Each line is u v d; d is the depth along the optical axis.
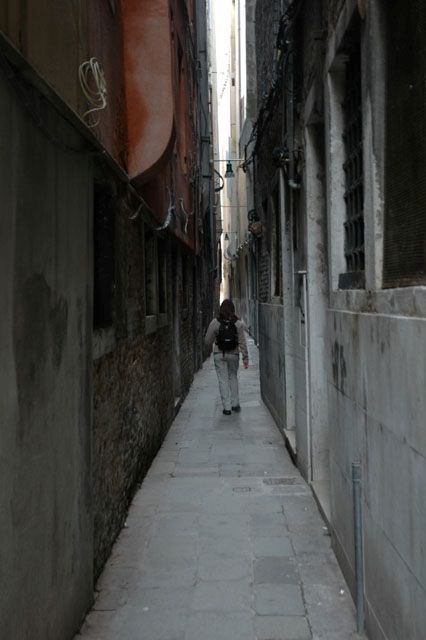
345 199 4.42
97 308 5.07
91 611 3.90
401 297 2.75
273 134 9.14
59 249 3.35
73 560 3.58
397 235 2.97
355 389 3.67
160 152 5.94
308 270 6.14
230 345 10.70
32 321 2.89
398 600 2.79
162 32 5.93
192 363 15.38
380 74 3.21
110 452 4.91
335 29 4.19
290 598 4.02
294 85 6.70
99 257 5.10
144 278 7.02
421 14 2.60
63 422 3.41
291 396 8.27
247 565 4.55
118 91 5.49
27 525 2.81
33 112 2.84
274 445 8.43
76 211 3.72
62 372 3.40
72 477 3.58
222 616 3.81
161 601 4.02
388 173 3.14
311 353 6.22
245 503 5.93
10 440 2.61
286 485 6.48
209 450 8.20
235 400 10.96
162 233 8.95
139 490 6.41
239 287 34.97
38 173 2.98
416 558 2.50
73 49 3.79
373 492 3.25
